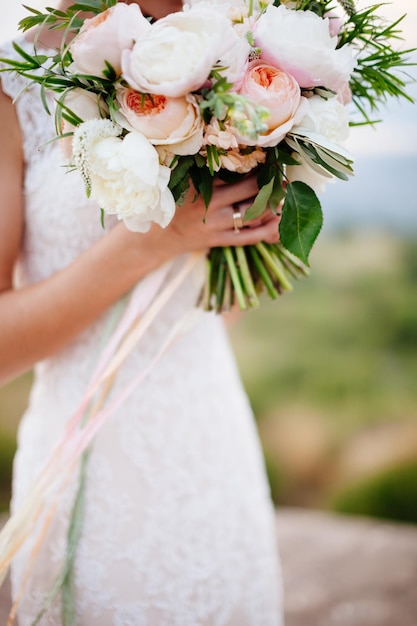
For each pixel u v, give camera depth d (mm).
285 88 895
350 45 1079
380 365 6852
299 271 1238
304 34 918
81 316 1077
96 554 1114
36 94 1092
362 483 4406
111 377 1120
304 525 2969
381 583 2471
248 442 1335
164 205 898
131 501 1131
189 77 838
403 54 1071
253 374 6914
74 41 893
